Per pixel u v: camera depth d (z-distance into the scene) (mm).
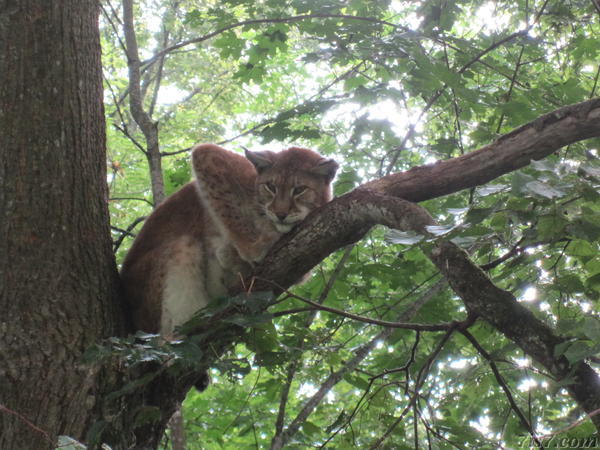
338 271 5820
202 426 6973
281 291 4176
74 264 4156
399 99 5742
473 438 4141
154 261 5105
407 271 6094
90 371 3887
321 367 5555
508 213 3158
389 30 7242
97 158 4531
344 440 4301
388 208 3629
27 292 3959
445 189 3828
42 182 4211
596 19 6355
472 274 3168
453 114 6656
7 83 4355
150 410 3580
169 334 4961
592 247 4004
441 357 5773
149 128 6398
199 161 5547
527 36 5695
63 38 4527
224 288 5473
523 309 3062
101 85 4734
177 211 5613
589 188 2908
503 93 6105
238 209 5523
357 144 6180
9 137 4254
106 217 4512
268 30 6711
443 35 5781
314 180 5641
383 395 4359
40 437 3670
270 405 7414
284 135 5770
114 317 4281
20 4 4500
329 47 5852
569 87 5797
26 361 3789
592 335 2713
